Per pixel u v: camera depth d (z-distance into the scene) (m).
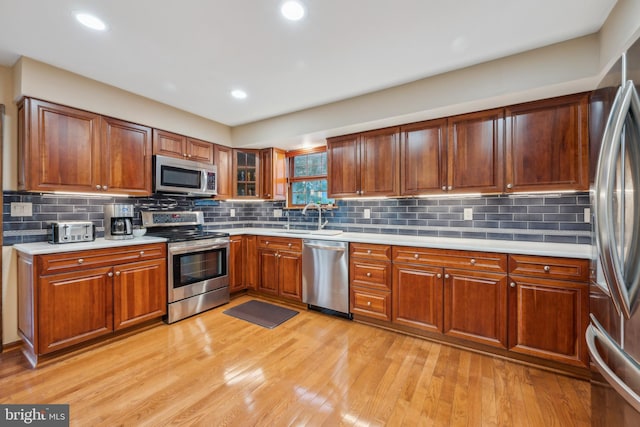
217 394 1.68
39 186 2.13
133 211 2.86
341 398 1.65
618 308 1.07
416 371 1.93
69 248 2.07
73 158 2.31
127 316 2.39
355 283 2.72
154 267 2.59
